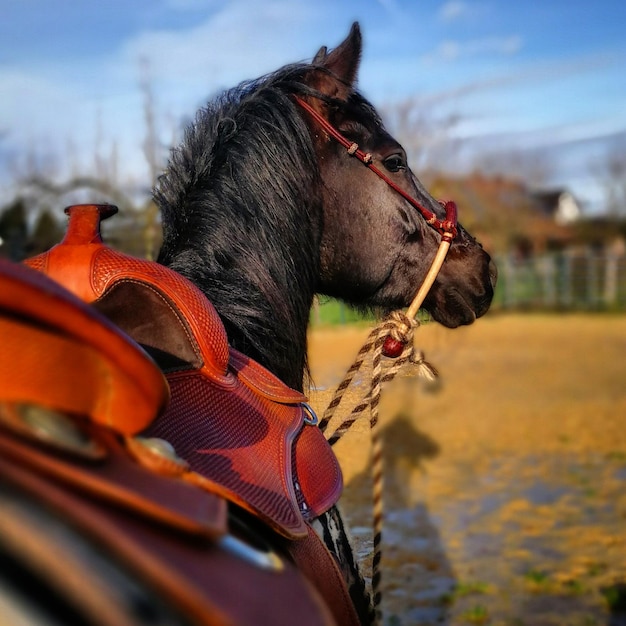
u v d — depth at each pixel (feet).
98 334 2.99
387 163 6.89
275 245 6.16
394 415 29.63
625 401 31.71
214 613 2.58
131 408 3.31
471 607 13.62
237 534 3.78
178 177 6.22
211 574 2.88
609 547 16.35
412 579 14.85
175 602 2.56
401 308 7.32
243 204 6.07
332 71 7.02
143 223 16.88
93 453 2.99
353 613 5.05
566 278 77.10
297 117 6.44
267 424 5.05
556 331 58.18
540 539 16.88
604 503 19.26
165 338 4.73
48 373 2.98
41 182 20.45
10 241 20.43
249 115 6.33
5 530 2.38
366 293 7.09
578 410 30.14
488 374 38.88
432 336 15.05
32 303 2.75
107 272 4.78
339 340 44.52
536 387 35.17
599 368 40.40
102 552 2.52
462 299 7.36
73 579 2.39
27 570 2.40
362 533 7.05
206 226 5.97
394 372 6.99
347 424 6.82
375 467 6.97
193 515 3.01
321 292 7.16
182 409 4.55
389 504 19.42
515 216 111.34
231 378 5.02
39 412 2.98
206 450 4.43
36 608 2.39
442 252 7.06
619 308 73.67
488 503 19.40
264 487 4.48
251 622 2.77
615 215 127.95
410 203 6.98
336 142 6.70
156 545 2.79
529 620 13.14
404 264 7.04
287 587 3.35
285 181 6.25
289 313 6.24
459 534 17.26
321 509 5.11
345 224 6.77
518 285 76.84
